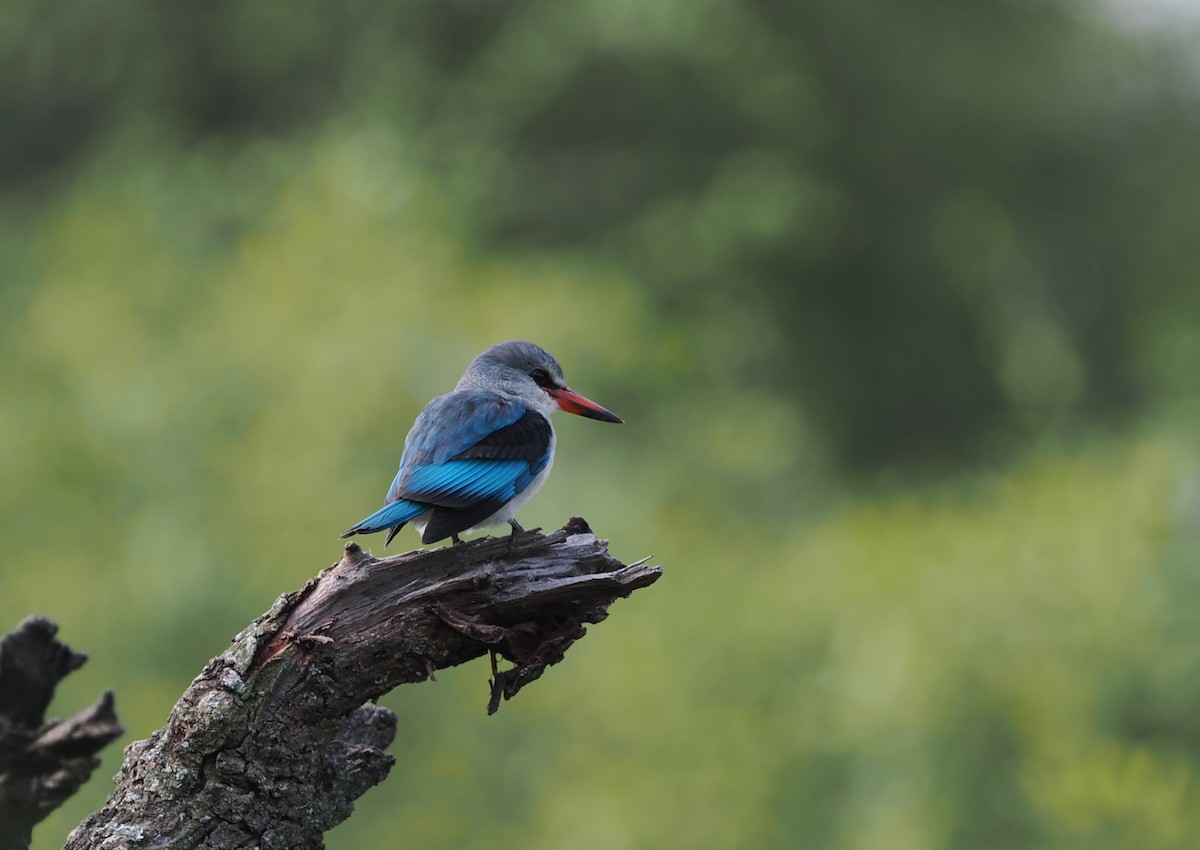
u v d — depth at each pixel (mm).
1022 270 42344
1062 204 41906
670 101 33656
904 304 38656
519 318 18234
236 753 5266
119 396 15453
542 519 17828
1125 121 42688
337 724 5402
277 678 5297
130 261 18578
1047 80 41469
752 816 14539
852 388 38312
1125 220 42188
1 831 6273
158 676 13680
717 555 17875
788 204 32812
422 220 20734
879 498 28391
